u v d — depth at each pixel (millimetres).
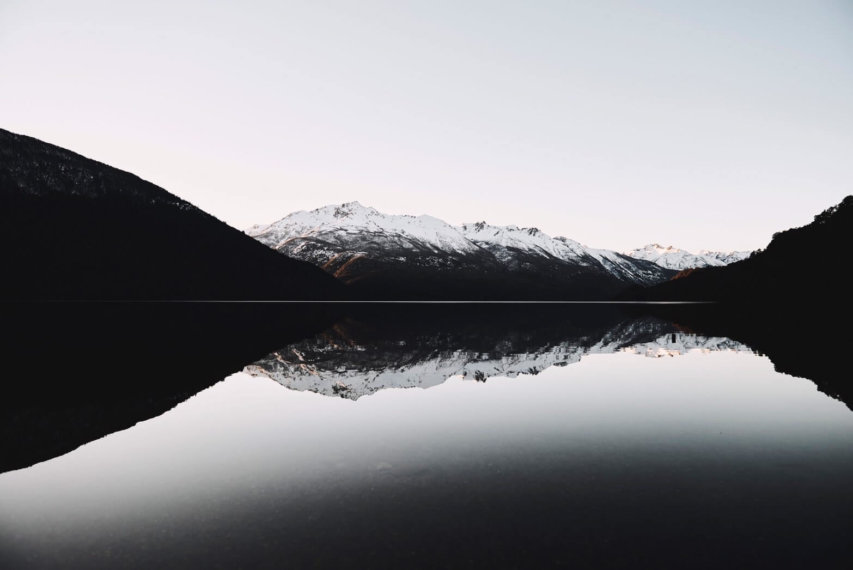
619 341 45375
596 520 8961
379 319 82875
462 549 7891
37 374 25500
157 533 8648
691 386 22969
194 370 27312
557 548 7906
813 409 18078
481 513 9281
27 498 10312
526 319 85688
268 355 34094
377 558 7609
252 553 7855
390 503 9805
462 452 13180
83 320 63344
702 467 11906
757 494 10195
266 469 11945
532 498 10008
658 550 7859
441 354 35688
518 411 18062
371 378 25438
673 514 9227
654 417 17031
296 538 8359
